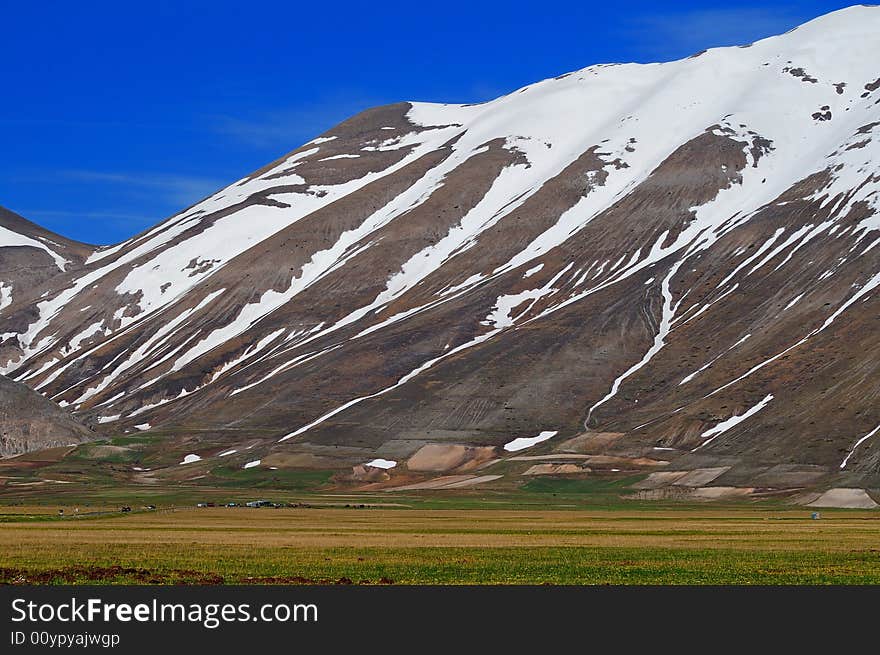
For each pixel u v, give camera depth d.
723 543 101.88
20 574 71.50
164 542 100.06
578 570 75.62
